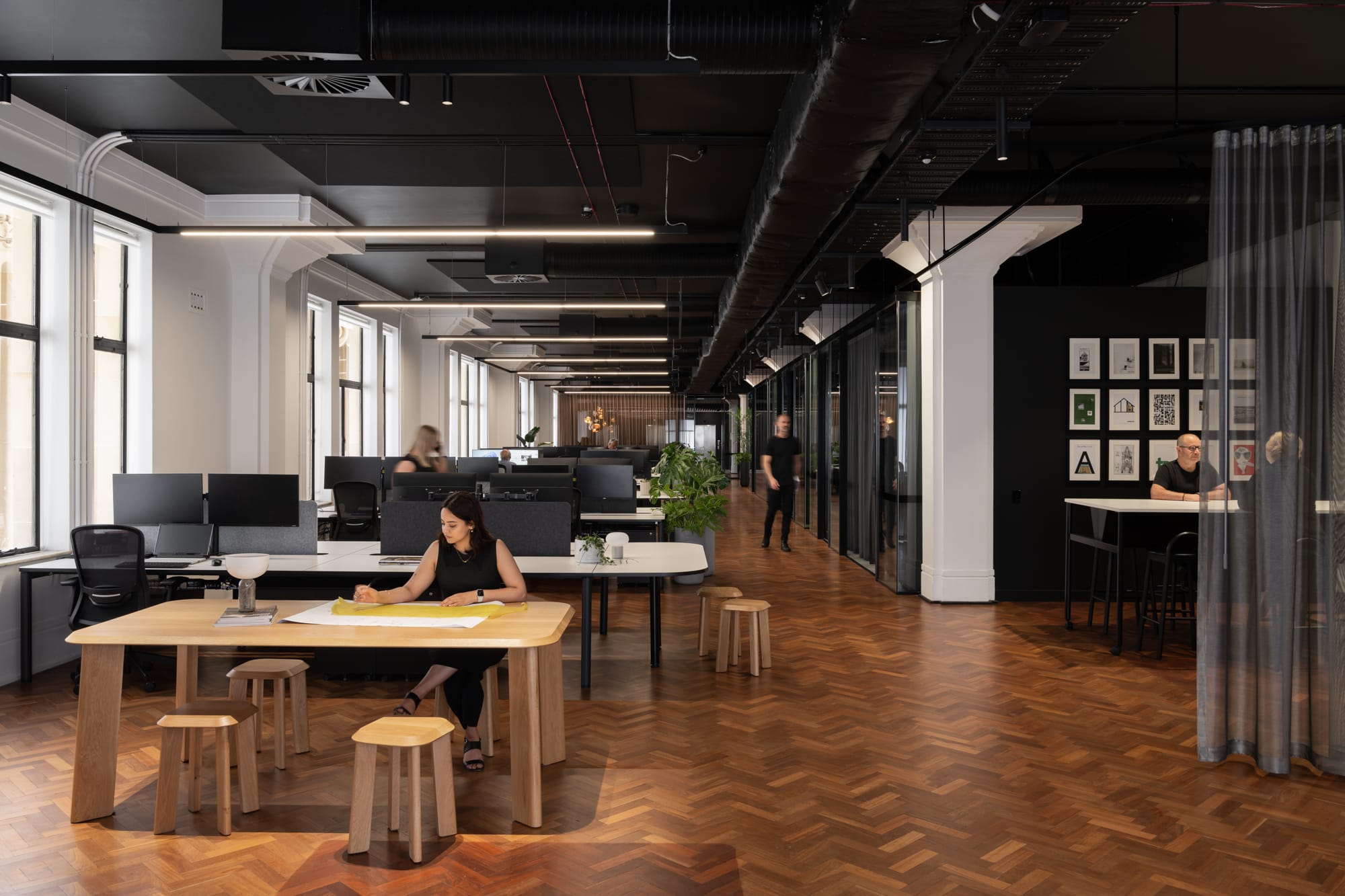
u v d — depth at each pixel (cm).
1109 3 308
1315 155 384
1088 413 794
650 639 644
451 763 315
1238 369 389
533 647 321
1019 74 369
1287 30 472
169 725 311
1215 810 338
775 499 1164
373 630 317
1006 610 751
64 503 588
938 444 777
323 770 380
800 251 707
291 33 353
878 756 395
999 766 384
